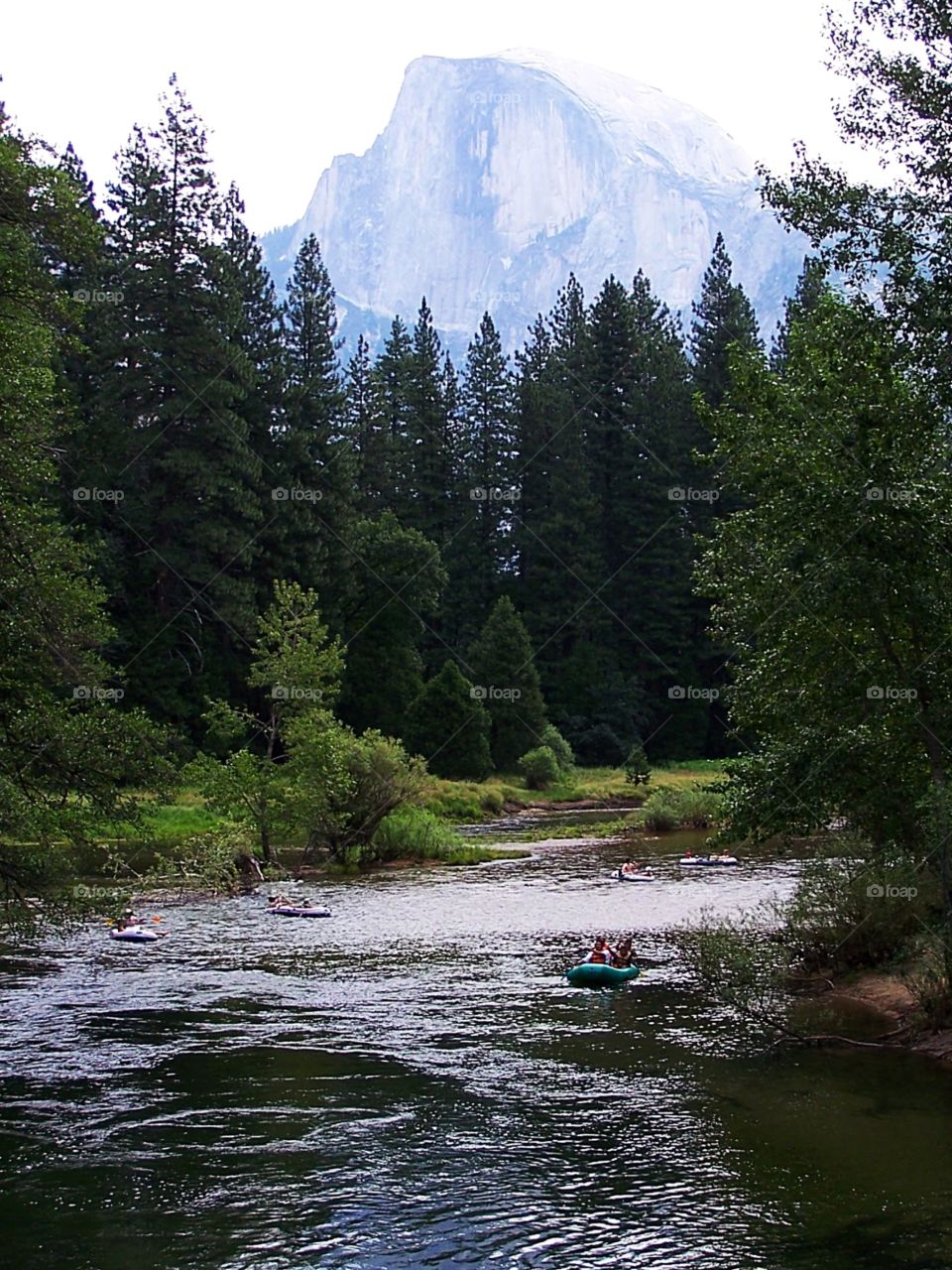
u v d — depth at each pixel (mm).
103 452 60625
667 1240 10430
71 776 19172
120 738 19562
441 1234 10562
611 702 84188
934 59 16516
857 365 17328
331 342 84688
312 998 20125
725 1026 18125
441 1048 16875
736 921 26281
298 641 43719
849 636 17984
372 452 94812
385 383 103625
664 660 86625
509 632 76188
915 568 17000
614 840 48594
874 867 20391
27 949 24938
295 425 72812
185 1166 12234
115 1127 13430
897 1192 11453
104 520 61219
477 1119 13703
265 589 67750
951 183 16656
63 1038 17391
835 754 17969
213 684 62969
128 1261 10016
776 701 19047
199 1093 14695
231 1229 10680
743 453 18703
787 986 20516
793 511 17516
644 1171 12078
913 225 16906
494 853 43875
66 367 62625
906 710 17359
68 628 20141
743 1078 15328
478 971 22453
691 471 86125
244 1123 13586
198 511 62594
